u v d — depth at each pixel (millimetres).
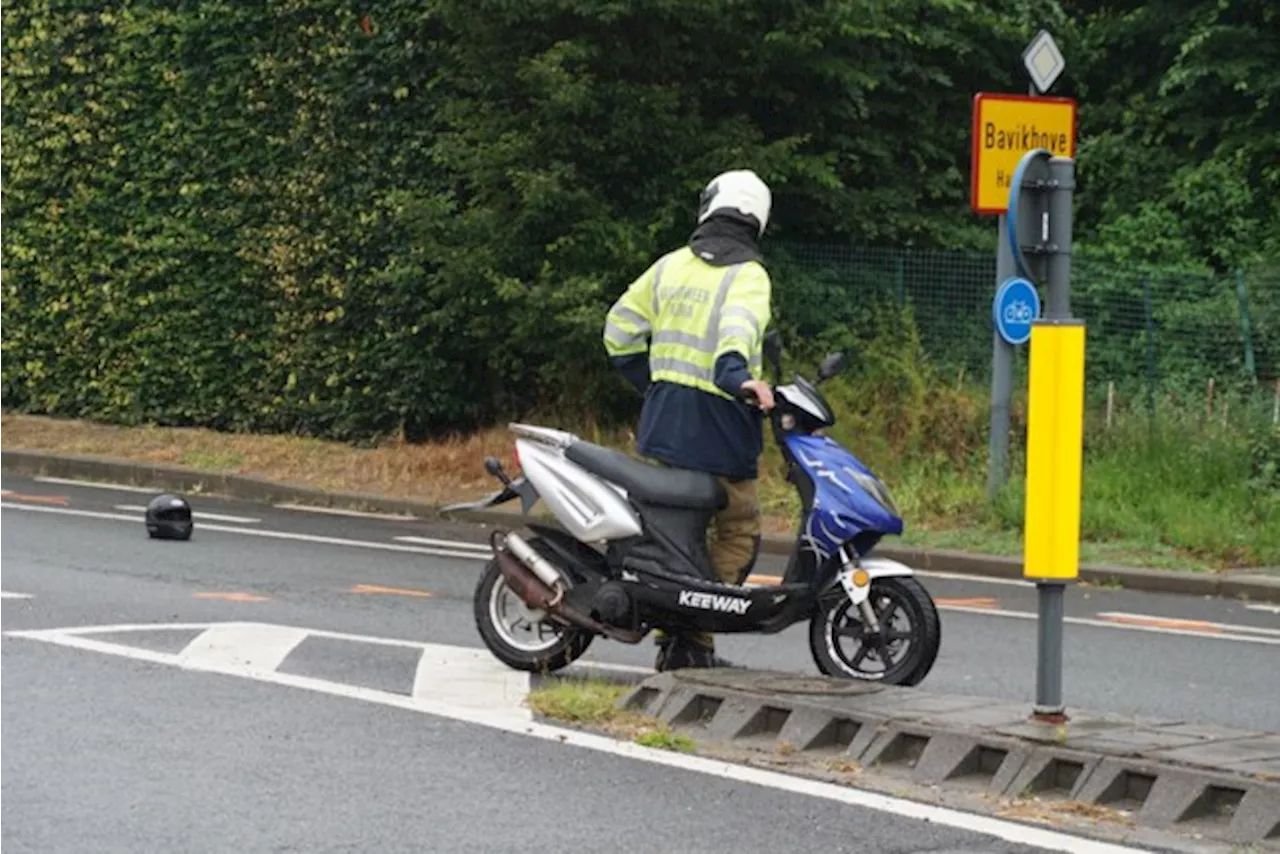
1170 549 19969
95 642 12773
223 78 27844
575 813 8914
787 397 11578
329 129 26578
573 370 24688
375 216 26219
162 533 19266
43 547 18234
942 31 26547
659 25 23844
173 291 28578
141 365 29016
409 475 24812
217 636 13188
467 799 9117
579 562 12039
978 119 20812
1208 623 16375
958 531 20922
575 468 11852
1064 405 9625
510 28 24203
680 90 24219
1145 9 27562
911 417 23453
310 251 26859
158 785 9219
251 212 27688
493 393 26250
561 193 23422
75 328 29797
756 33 24406
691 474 11688
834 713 10141
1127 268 24547
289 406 27328
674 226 24328
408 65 25938
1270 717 11953
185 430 28438
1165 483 21422
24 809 8758
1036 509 9742
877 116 26875
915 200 26719
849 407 23656
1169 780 8953
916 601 11609
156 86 28656
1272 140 26516
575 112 23453
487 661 12602
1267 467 21516
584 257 23906
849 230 25781
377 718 10742
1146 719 10305
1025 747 9398
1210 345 23516
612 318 11977
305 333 27016
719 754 10039
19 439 28266
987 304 24281
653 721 10680
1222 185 26203
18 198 30344
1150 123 27547
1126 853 8367
